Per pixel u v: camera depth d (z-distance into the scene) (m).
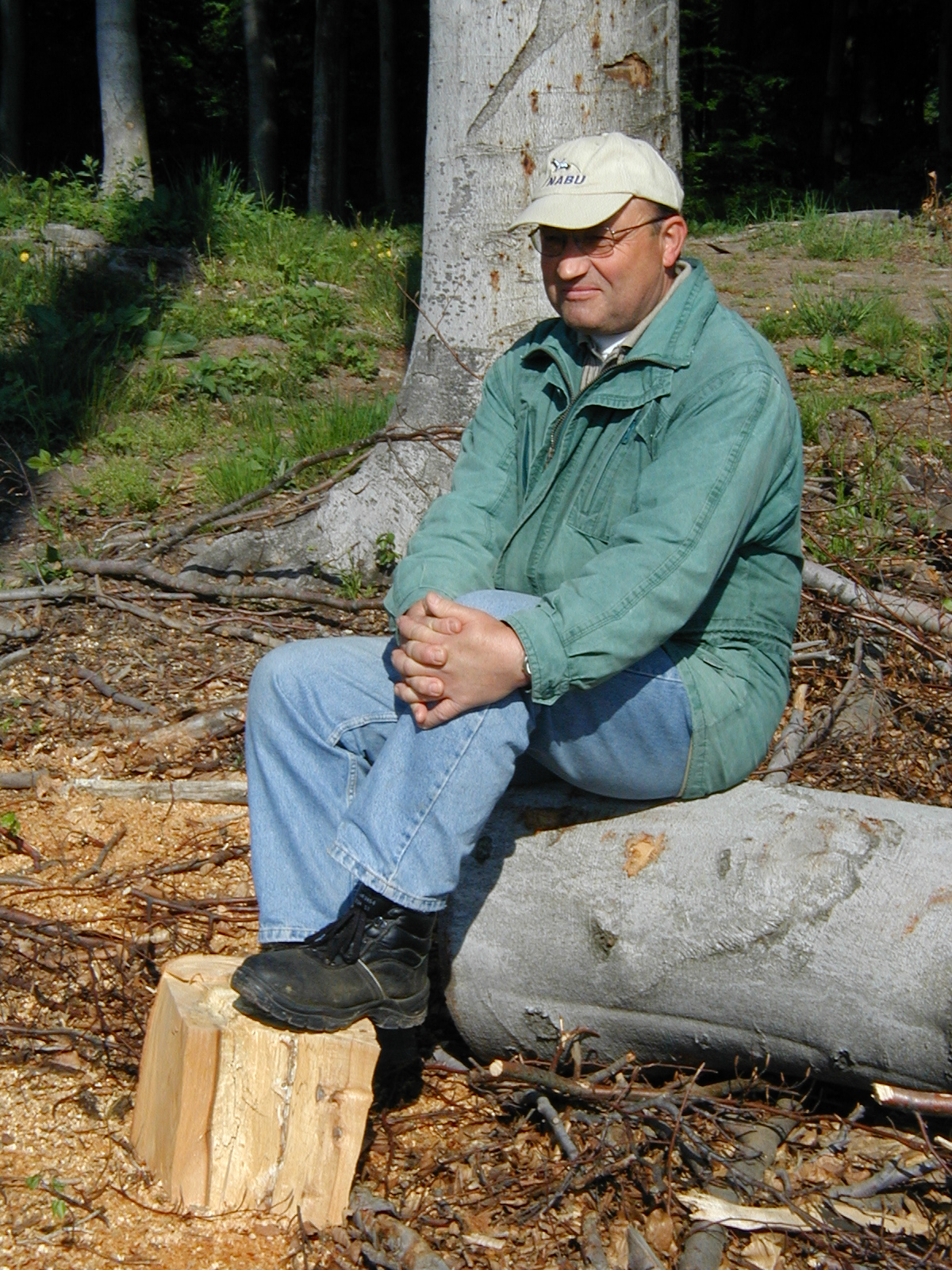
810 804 2.58
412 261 10.19
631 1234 2.27
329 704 2.51
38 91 24.45
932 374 7.56
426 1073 2.78
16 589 5.07
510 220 5.02
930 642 4.37
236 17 24.20
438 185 5.12
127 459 6.52
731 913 2.46
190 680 4.50
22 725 4.20
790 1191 2.38
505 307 5.11
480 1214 2.37
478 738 2.32
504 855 2.73
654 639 2.37
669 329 2.56
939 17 24.14
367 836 2.34
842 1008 2.35
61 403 7.00
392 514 5.25
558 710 2.51
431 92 5.09
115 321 8.20
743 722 2.60
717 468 2.40
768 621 2.66
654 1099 2.47
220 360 7.89
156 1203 2.33
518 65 4.84
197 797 3.85
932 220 12.22
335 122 19.42
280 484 5.50
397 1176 2.47
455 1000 2.72
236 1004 2.33
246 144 25.95
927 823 2.49
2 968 3.01
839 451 5.88
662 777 2.60
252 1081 2.30
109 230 10.45
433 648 2.28
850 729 3.97
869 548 4.93
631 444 2.57
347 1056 2.32
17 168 17.67
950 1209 2.35
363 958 2.37
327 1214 2.33
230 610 4.99
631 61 4.87
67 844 3.60
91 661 4.60
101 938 3.06
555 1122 2.48
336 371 8.17
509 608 2.44
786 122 23.48
